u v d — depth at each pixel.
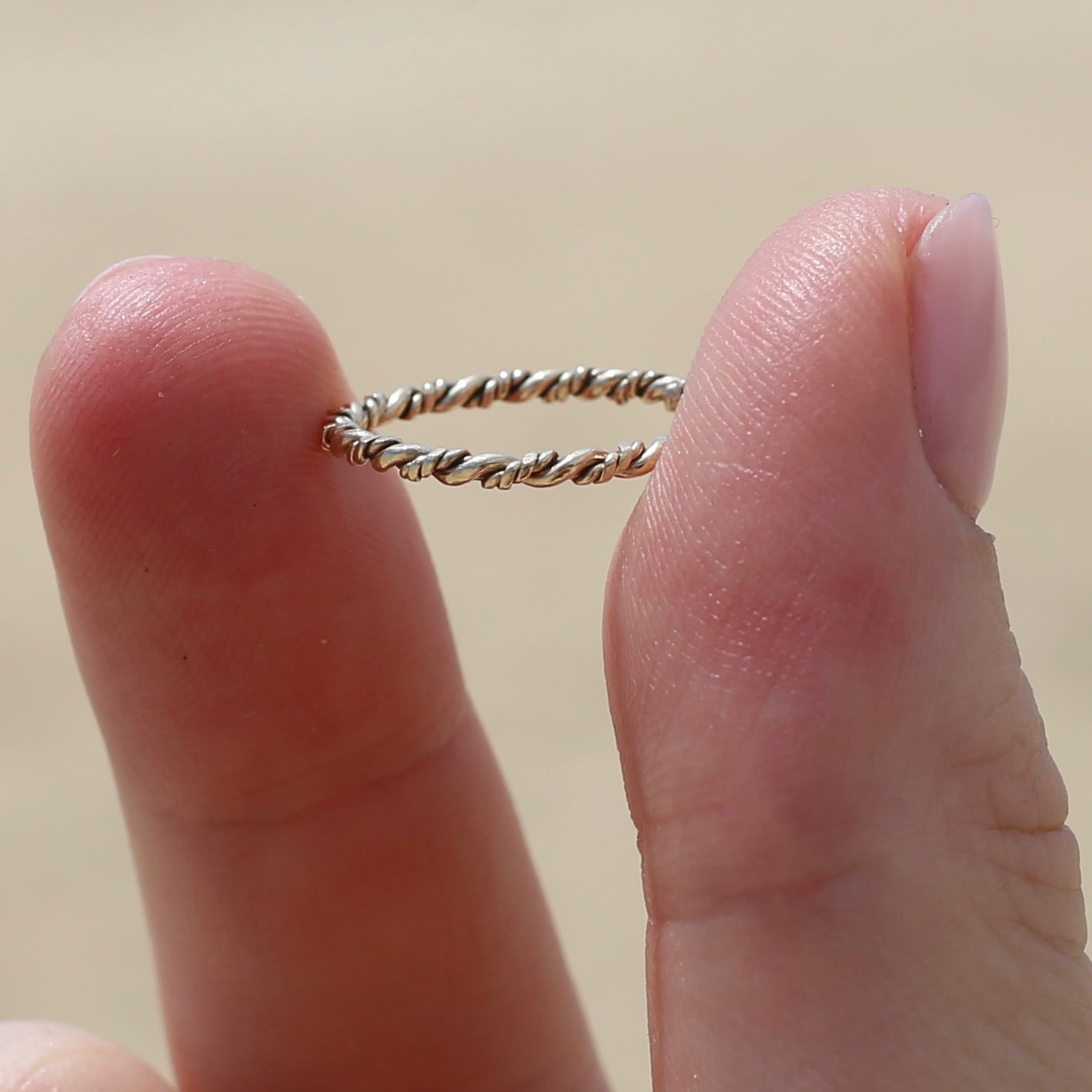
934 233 0.15
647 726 0.15
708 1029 0.15
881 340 0.14
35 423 0.16
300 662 0.16
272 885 0.16
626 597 0.15
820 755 0.14
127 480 0.16
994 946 0.14
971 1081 0.14
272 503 0.16
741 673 0.15
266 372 0.16
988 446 0.15
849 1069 0.14
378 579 0.16
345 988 0.17
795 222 0.15
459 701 0.17
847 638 0.14
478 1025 0.17
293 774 0.16
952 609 0.15
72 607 0.16
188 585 0.16
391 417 0.17
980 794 0.15
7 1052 0.15
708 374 0.15
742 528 0.15
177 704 0.16
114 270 0.16
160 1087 0.15
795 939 0.14
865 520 0.14
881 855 0.14
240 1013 0.17
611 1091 0.17
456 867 0.17
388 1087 0.17
